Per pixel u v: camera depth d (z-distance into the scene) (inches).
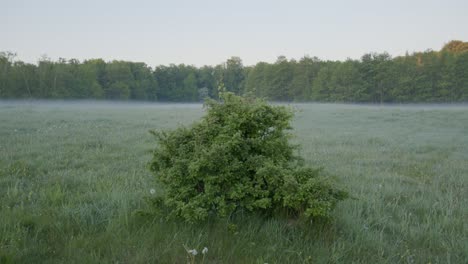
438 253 152.9
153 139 471.8
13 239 140.3
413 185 263.7
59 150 361.7
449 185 260.2
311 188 152.1
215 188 161.6
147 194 208.4
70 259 132.1
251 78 3361.2
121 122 749.3
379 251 148.3
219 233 155.0
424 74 2583.7
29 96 2637.8
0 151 337.4
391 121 916.0
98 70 3216.0
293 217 168.7
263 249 143.6
